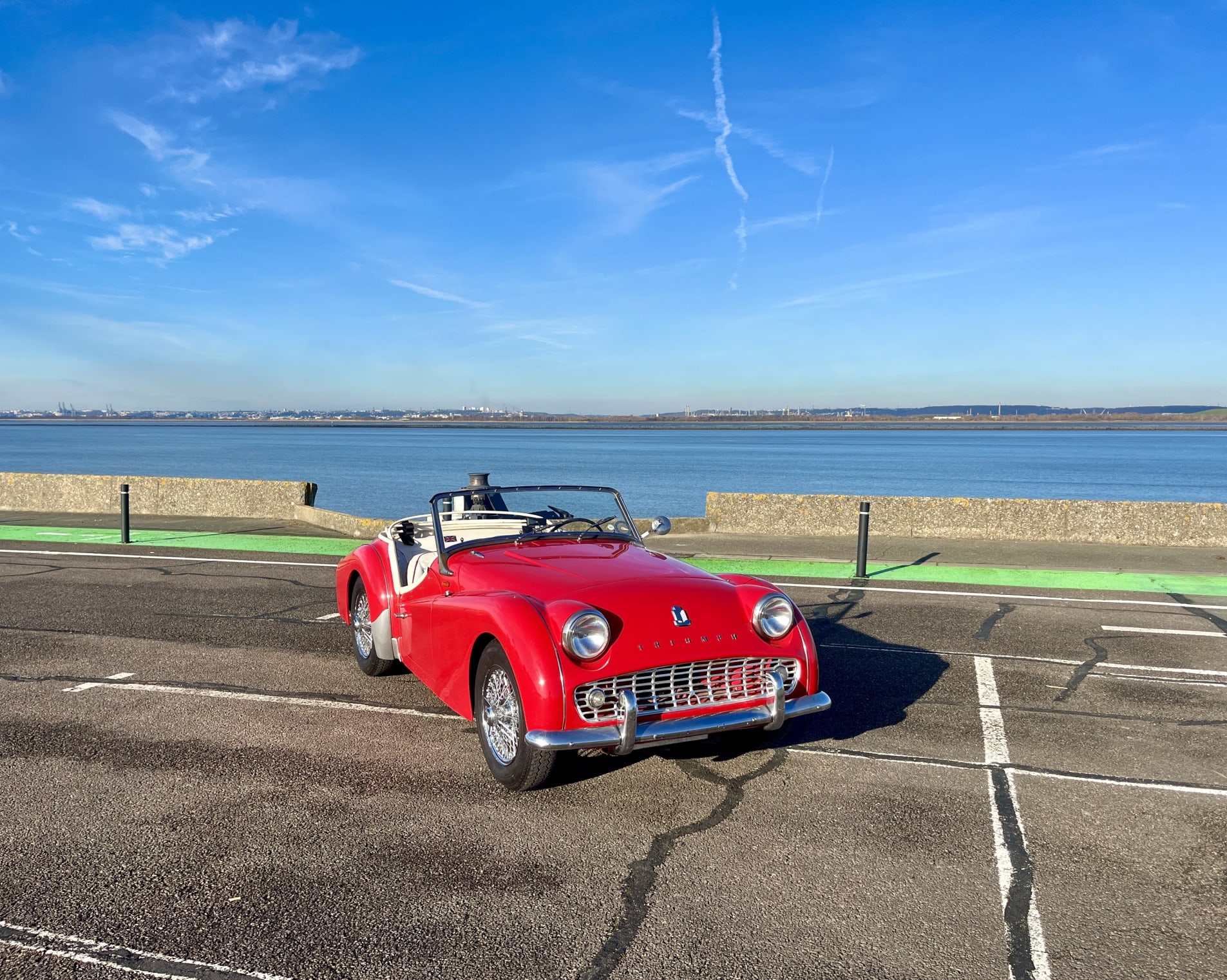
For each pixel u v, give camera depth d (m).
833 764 4.61
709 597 4.37
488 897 3.25
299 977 2.75
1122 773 4.48
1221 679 6.20
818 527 14.34
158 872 3.40
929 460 108.38
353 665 6.46
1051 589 9.70
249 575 10.45
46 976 2.74
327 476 66.62
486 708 4.36
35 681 6.02
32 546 13.05
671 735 3.94
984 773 4.49
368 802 4.08
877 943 2.96
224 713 5.36
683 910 3.16
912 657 6.76
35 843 3.63
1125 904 3.23
